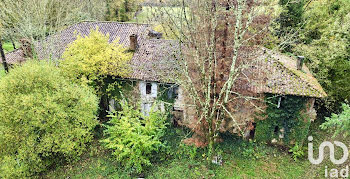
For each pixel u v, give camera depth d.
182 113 20.72
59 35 23.59
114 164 17.52
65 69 19.00
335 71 20.56
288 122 17.59
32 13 23.16
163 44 22.05
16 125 14.60
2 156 14.62
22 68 15.68
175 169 16.73
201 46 15.56
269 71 17.67
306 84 16.78
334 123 13.27
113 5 41.16
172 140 19.52
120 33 24.77
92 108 17.45
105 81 21.61
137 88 21.08
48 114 14.99
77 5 30.64
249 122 18.05
